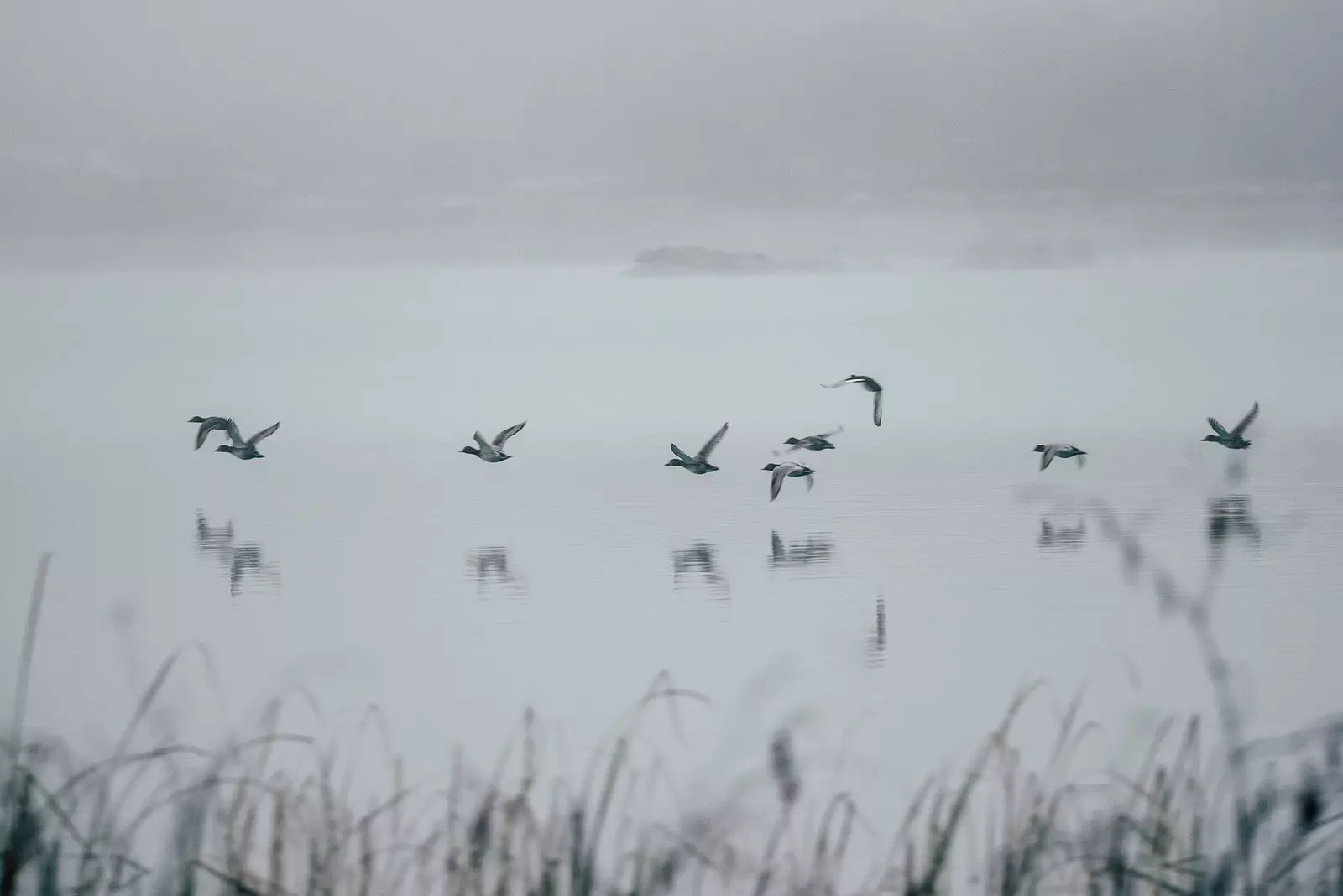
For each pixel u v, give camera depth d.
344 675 9.02
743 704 8.17
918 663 9.13
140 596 11.46
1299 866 5.10
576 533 14.28
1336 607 10.40
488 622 10.58
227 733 7.54
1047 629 10.00
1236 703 7.93
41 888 5.21
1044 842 5.21
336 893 5.21
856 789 6.36
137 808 6.06
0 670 9.17
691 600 11.27
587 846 5.52
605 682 8.84
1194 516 14.49
